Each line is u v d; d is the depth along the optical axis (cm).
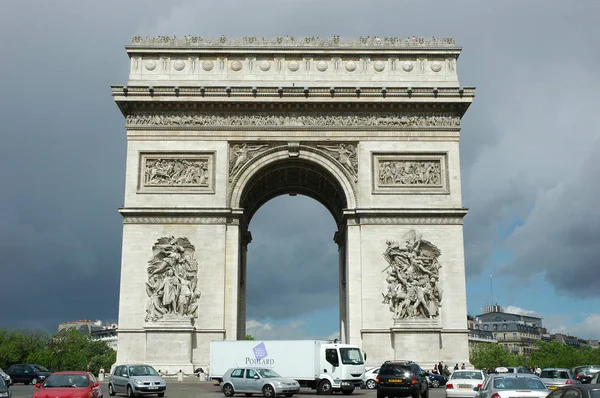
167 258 10300
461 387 6988
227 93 10719
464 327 10181
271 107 10819
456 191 10644
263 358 8862
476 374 7200
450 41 11181
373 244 10450
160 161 10688
